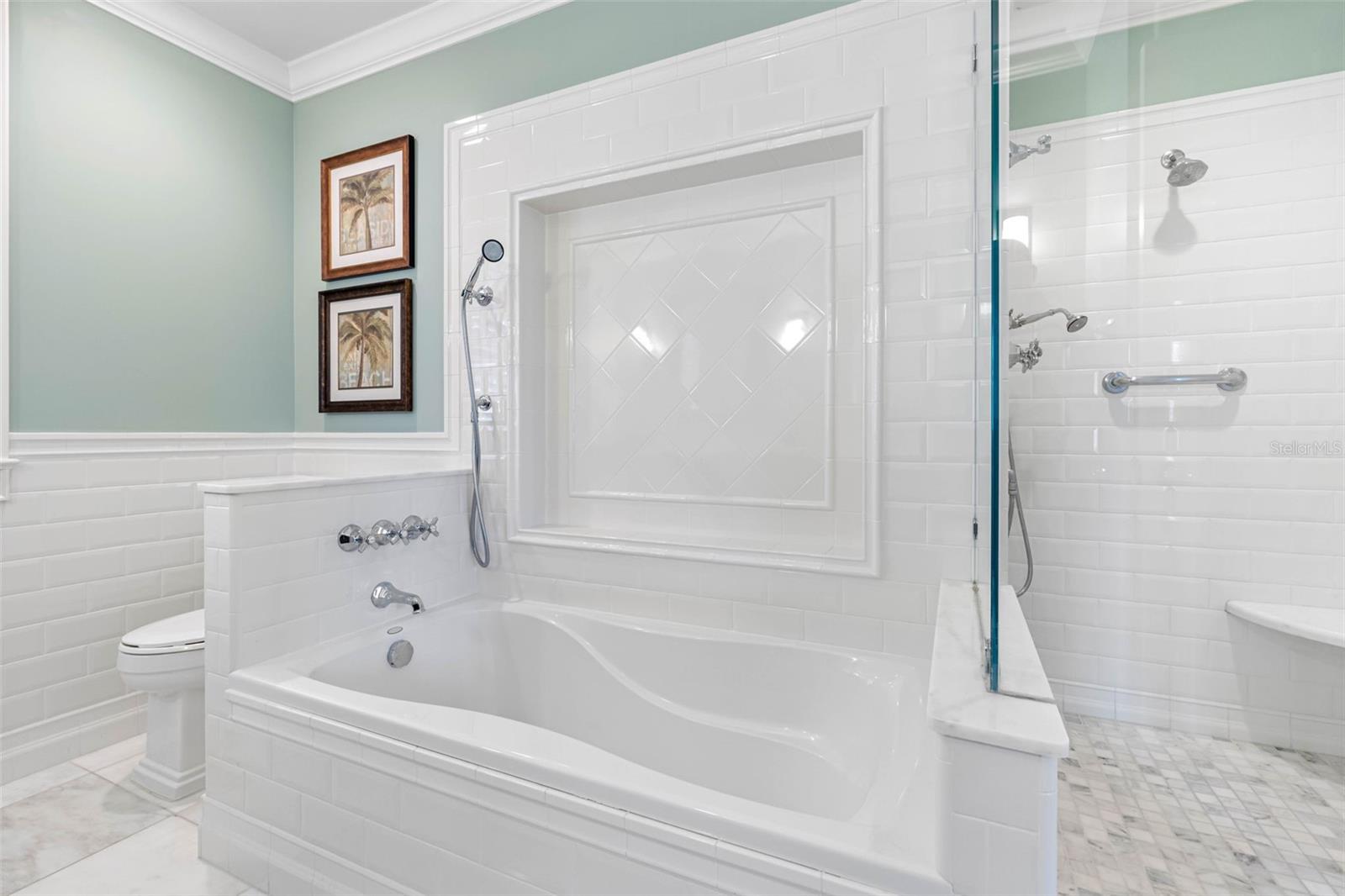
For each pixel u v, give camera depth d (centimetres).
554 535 223
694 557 198
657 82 204
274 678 158
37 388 211
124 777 202
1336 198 168
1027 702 96
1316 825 140
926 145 171
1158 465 186
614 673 197
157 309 245
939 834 91
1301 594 170
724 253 211
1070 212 195
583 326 236
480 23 240
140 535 237
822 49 182
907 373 173
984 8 134
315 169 287
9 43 204
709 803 106
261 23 257
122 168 234
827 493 193
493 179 236
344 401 278
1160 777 156
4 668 201
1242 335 178
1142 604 185
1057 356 195
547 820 117
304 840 148
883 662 168
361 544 192
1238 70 178
